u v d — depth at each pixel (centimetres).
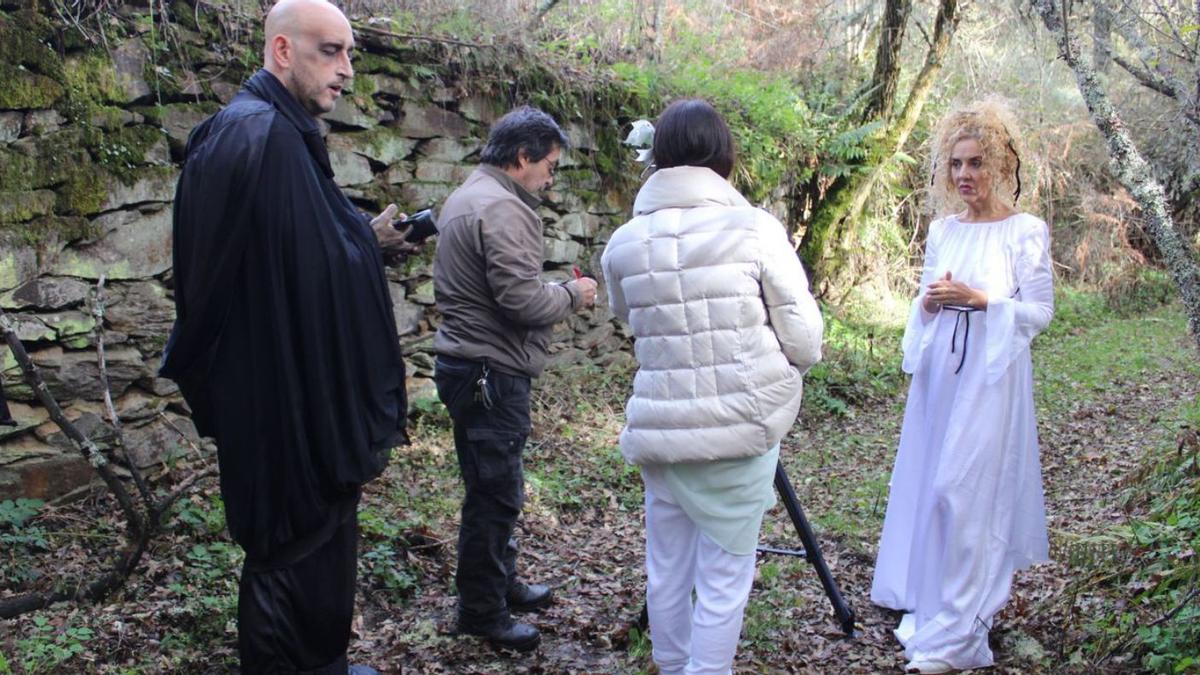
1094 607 338
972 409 315
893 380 853
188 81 461
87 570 352
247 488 240
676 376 264
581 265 720
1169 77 370
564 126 694
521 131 323
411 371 580
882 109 1051
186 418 462
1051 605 344
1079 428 716
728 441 260
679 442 263
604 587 388
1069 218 1420
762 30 1164
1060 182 1372
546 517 465
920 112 1159
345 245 242
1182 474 446
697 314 261
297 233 232
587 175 717
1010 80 1348
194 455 461
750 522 272
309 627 251
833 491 551
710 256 260
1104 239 1390
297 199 233
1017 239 321
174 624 319
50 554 365
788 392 266
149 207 443
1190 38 398
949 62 1333
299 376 237
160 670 290
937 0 1251
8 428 388
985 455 312
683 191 267
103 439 423
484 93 630
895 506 353
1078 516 482
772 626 345
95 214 422
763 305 265
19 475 393
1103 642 306
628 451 279
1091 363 979
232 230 229
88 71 420
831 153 1018
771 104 926
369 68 556
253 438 237
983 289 321
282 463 238
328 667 259
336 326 238
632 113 753
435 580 385
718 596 271
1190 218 760
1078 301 1324
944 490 314
